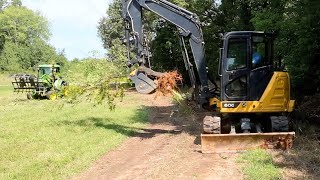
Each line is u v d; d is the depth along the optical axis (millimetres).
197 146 12047
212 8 32750
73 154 11195
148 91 12703
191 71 12469
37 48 83125
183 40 12516
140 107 22812
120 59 14188
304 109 15320
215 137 10961
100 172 9617
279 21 17078
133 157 11016
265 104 11297
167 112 20656
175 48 35281
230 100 11391
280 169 9008
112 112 20016
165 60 36688
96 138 13297
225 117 12219
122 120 17391
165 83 12586
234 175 8922
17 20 92000
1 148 12031
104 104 22984
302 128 12742
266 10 19828
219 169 9422
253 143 10898
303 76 15719
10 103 26922
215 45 30781
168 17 12625
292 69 15688
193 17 12430
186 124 16234
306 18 14750
